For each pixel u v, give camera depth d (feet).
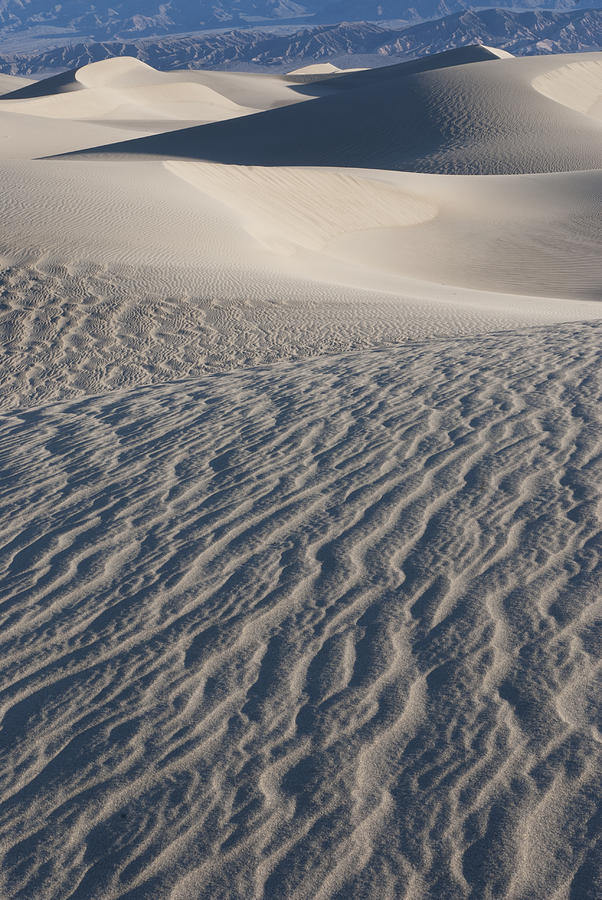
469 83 175.73
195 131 169.78
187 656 11.91
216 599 13.33
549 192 103.96
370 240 82.58
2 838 9.10
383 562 13.87
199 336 41.98
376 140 156.66
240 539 15.28
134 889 8.30
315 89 349.41
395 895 7.93
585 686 10.34
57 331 42.63
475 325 41.91
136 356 39.86
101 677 11.64
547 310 48.42
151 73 348.79
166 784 9.55
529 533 14.21
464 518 15.01
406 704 10.42
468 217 94.84
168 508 17.11
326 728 10.16
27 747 10.42
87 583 14.39
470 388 22.88
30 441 23.80
